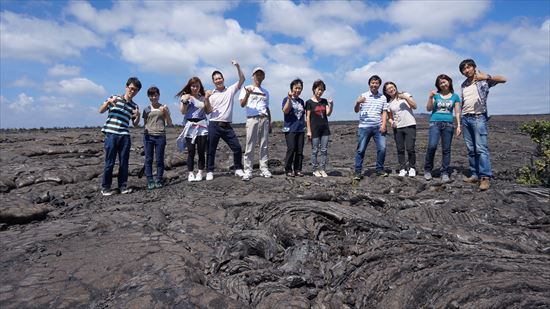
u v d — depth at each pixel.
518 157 12.02
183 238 4.88
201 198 6.99
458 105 7.96
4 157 11.52
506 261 3.80
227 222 5.73
